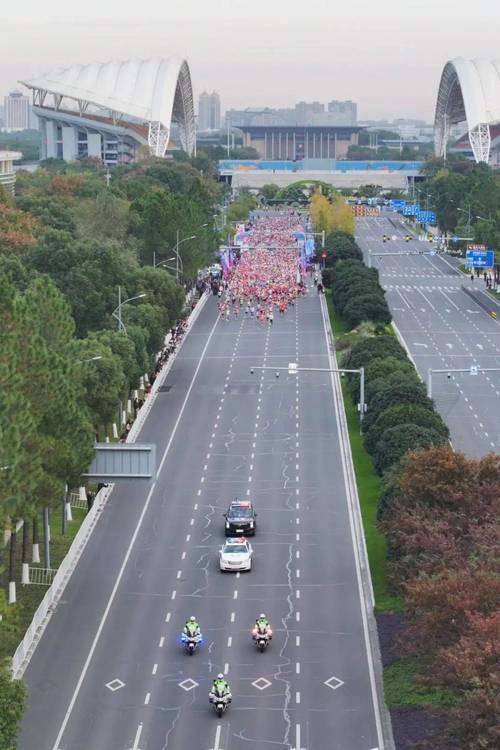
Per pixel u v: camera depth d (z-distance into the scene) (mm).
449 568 132625
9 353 156625
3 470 140250
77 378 191250
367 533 184250
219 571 172000
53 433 169500
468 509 154625
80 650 145250
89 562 175750
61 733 124438
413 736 120375
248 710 129125
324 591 163750
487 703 102625
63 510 185750
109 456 184750
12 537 160375
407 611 138375
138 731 124562
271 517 195750
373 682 135750
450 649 111938
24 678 137750
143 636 149125
